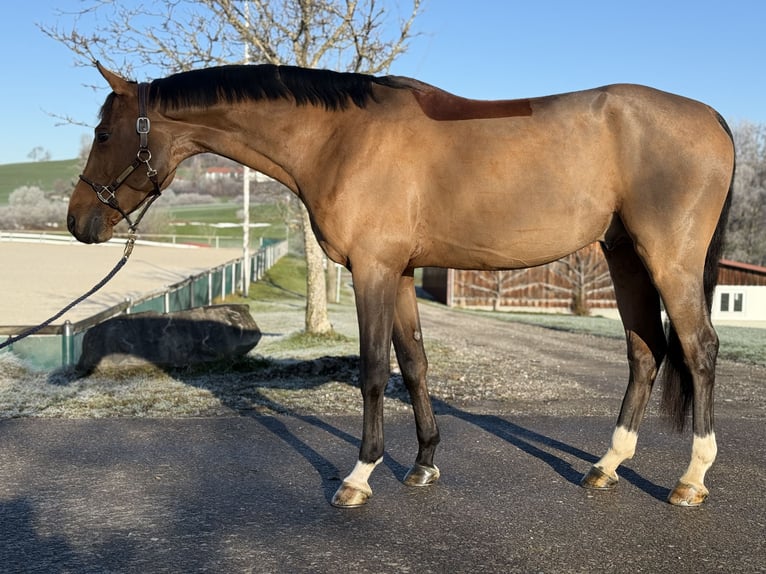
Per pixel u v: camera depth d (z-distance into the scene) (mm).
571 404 6398
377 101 3750
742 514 3518
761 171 47031
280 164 3914
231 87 3852
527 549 3109
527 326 17562
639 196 3537
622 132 3553
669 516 3494
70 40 9461
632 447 3912
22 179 103500
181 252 37531
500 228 3600
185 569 2906
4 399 6121
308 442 4867
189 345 7504
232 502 3686
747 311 27469
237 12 10500
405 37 10820
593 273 28844
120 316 7578
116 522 3406
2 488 3889
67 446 4723
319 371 7496
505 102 3711
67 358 7285
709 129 3578
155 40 10422
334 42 10656
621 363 9883
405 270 3947
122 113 3914
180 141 3986
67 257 29609
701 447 3613
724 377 8203
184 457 4488
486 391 7039
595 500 3725
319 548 3115
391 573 2877
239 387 6816
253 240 53906
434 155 3605
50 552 3066
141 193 4012
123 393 6445
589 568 2928
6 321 11336
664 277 3547
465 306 29172
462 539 3217
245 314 8016
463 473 4195
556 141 3564
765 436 5082
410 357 3982
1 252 30984
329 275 25953
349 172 3625
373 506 3641
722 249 3662
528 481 4043
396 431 5242
